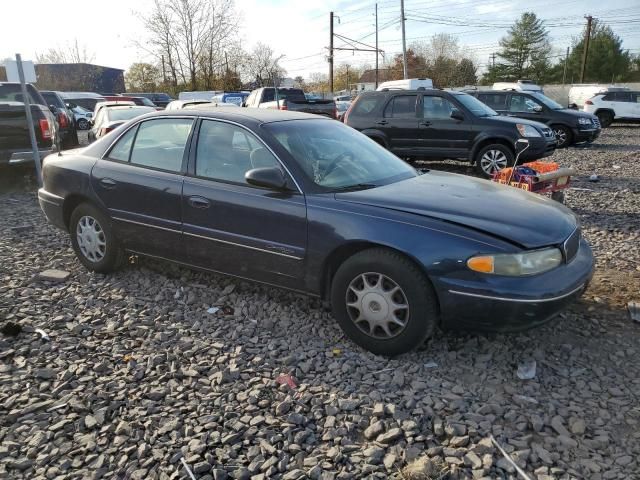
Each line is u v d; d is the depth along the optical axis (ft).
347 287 11.80
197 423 9.55
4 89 34.94
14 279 16.25
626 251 18.70
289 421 9.52
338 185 12.77
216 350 11.99
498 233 10.75
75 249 16.84
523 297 10.32
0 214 25.55
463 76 207.00
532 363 11.19
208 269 14.21
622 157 45.11
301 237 12.25
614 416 9.69
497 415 9.70
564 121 51.57
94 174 15.80
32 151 30.01
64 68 157.48
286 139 13.41
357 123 38.27
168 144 14.83
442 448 8.79
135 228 15.17
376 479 8.18
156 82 159.53
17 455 8.84
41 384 10.76
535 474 8.27
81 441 9.12
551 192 21.58
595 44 223.51
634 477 8.20
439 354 11.78
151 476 8.34
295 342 12.35
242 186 13.23
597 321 13.23
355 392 10.40
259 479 8.25
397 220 11.25
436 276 10.68
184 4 134.00
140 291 15.30
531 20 237.04
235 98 85.30
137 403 10.15
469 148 35.29
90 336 12.72
